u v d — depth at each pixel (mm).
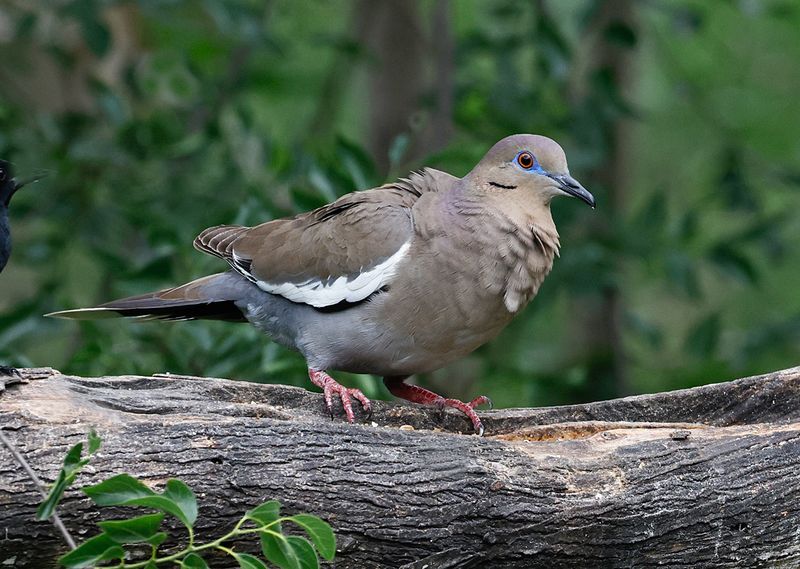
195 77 14828
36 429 7434
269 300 9930
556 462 8273
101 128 14625
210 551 7613
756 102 18328
